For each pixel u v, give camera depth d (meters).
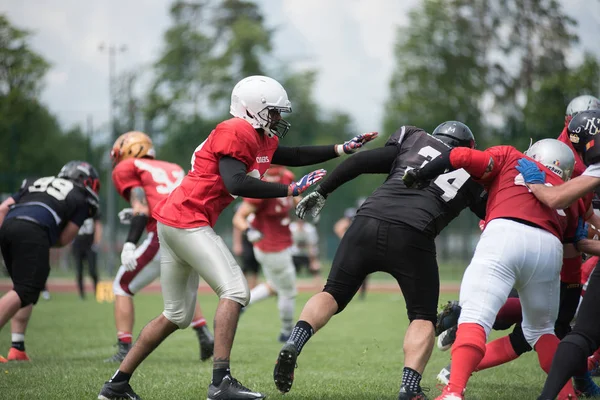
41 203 24.67
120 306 26.47
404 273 17.64
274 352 29.47
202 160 17.86
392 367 25.25
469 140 19.72
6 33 116.94
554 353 17.14
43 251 24.25
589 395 20.03
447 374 20.77
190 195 17.81
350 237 18.05
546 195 16.31
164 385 20.95
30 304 25.20
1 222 25.19
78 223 25.55
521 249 16.25
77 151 121.75
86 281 87.62
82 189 25.78
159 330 18.38
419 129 18.98
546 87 92.12
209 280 17.80
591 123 16.88
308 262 65.12
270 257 33.81
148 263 26.58
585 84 90.94
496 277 16.27
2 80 117.00
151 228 26.92
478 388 20.91
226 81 148.38
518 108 101.38
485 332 16.20
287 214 34.16
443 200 17.86
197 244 17.59
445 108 101.06
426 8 103.06
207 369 24.39
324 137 166.12
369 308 52.34
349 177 18.72
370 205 18.03
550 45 101.25
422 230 17.50
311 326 17.58
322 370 24.62
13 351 26.70
